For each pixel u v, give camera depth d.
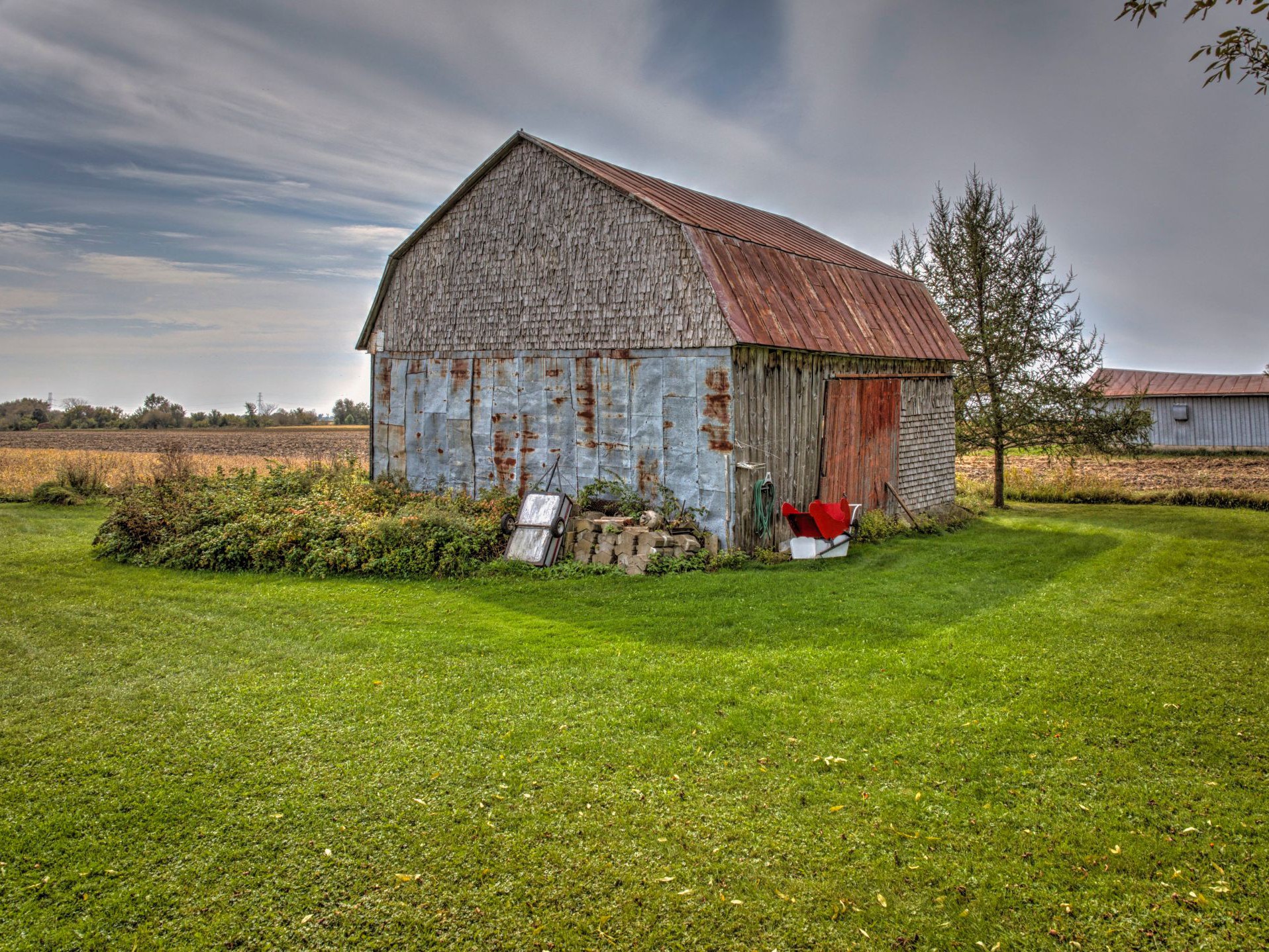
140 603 9.79
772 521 12.15
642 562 10.91
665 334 11.92
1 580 11.29
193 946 3.66
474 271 14.66
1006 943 3.58
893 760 5.17
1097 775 4.95
